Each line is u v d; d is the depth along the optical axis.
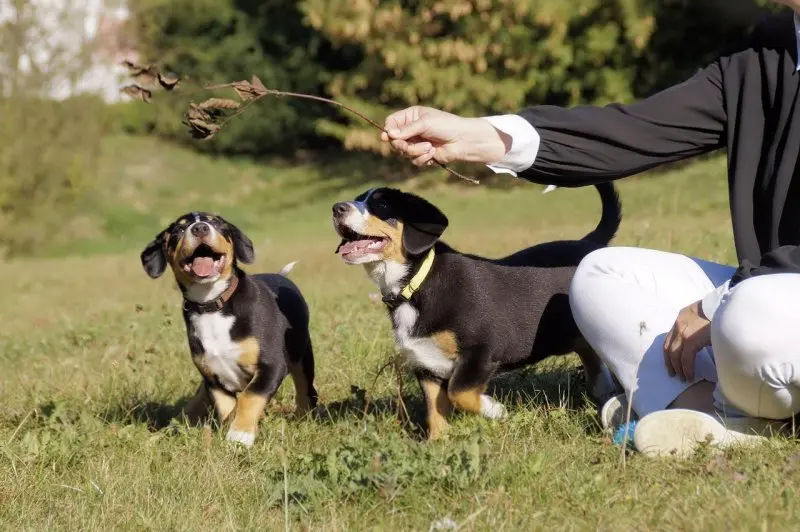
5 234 20.11
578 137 3.85
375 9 22.94
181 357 6.63
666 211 14.06
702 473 3.45
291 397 5.90
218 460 4.27
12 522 3.76
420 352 4.71
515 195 19.30
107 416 5.46
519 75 22.03
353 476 3.62
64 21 20.48
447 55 22.06
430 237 4.64
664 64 21.42
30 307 12.40
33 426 5.23
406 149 3.66
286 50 27.06
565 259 5.12
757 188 3.72
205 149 26.84
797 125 3.58
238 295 5.27
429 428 4.62
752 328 3.32
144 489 3.95
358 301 8.17
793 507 3.05
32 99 20.12
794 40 3.65
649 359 3.89
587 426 4.22
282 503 3.64
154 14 26.39
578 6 20.91
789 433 3.71
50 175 20.48
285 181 25.19
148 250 5.57
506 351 4.77
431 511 3.38
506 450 3.90
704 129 3.90
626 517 3.15
